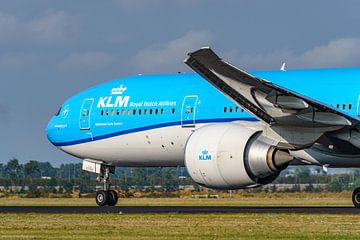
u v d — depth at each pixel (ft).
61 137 372.58
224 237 213.46
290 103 283.38
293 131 294.25
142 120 348.18
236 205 408.67
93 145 363.56
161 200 542.57
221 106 326.85
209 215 280.92
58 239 213.66
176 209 332.39
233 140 291.38
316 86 313.12
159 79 351.25
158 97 345.31
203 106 331.16
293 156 310.86
